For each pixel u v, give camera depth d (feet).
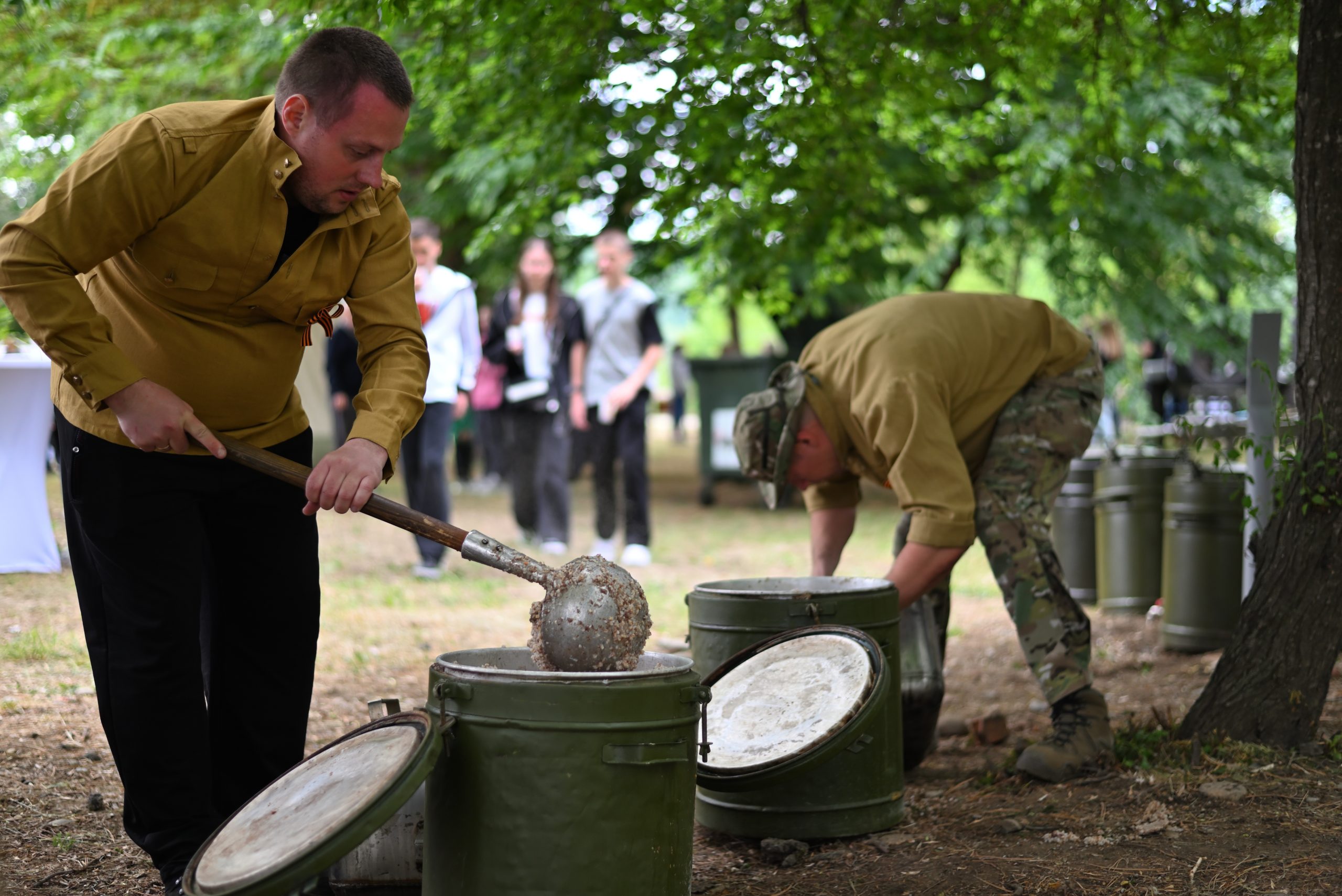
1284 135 22.24
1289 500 12.05
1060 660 11.76
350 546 28.91
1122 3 17.87
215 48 32.30
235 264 7.88
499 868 7.18
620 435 27.35
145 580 8.02
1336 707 13.33
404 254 8.73
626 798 7.20
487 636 19.08
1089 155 22.74
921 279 41.83
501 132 21.62
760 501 43.39
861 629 10.27
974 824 10.43
